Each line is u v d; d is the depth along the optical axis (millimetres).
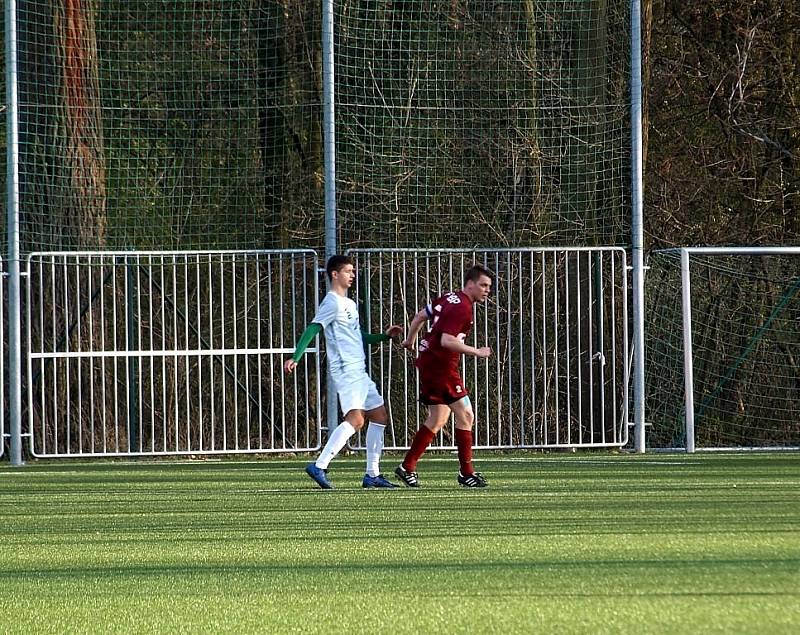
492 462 45812
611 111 56844
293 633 15297
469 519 26969
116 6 58625
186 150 58969
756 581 17828
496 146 57062
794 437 59875
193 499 33375
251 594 18125
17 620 16734
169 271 52219
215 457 50688
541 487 34844
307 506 30719
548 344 52906
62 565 21688
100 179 55031
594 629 14867
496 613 16016
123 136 58312
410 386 52625
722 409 59031
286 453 50844
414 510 29125
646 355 57531
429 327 35781
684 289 50594
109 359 51375
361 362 35906
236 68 59750
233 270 48625
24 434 48125
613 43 57406
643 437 49906
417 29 57719
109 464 47875
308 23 60438
